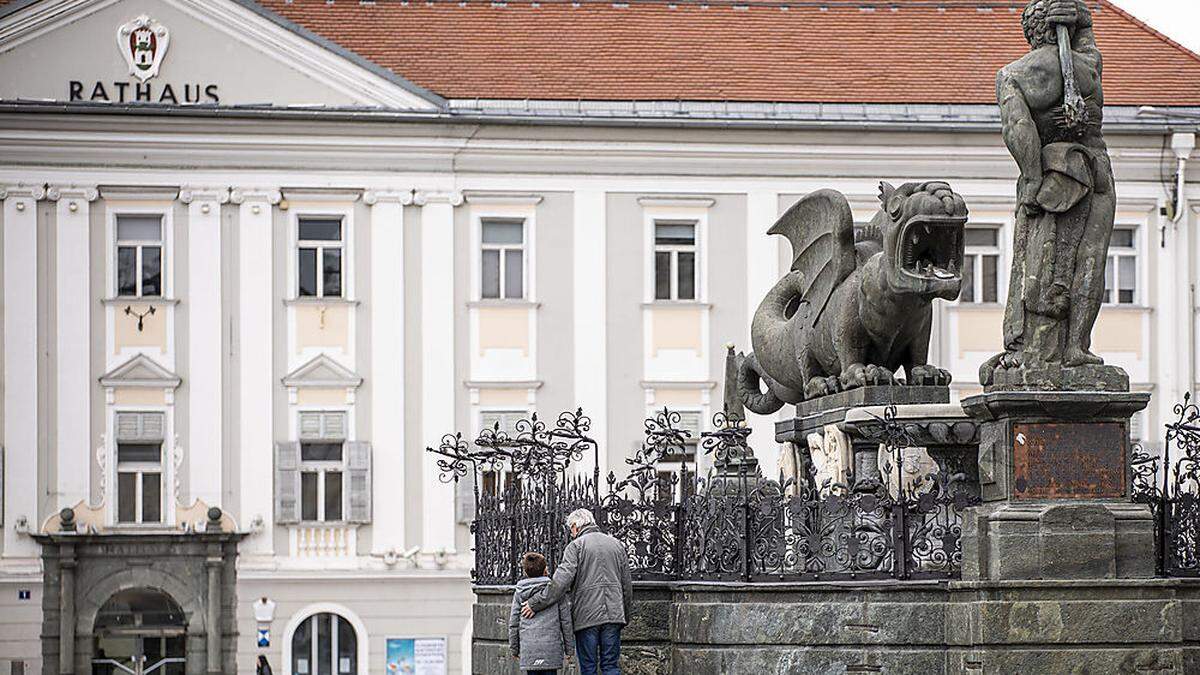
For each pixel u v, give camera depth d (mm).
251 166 51375
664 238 52844
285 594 50875
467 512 51594
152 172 51094
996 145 53156
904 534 16141
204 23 51031
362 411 51625
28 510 50406
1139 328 53781
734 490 17844
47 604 50031
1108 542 15547
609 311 52500
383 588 51188
